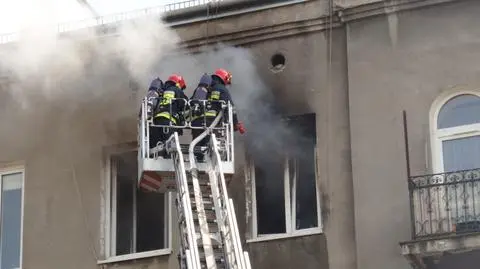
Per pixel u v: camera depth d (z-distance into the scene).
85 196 16.89
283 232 15.88
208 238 12.91
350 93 15.68
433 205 14.29
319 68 16.11
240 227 15.83
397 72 15.51
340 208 15.38
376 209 15.02
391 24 15.70
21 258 16.95
